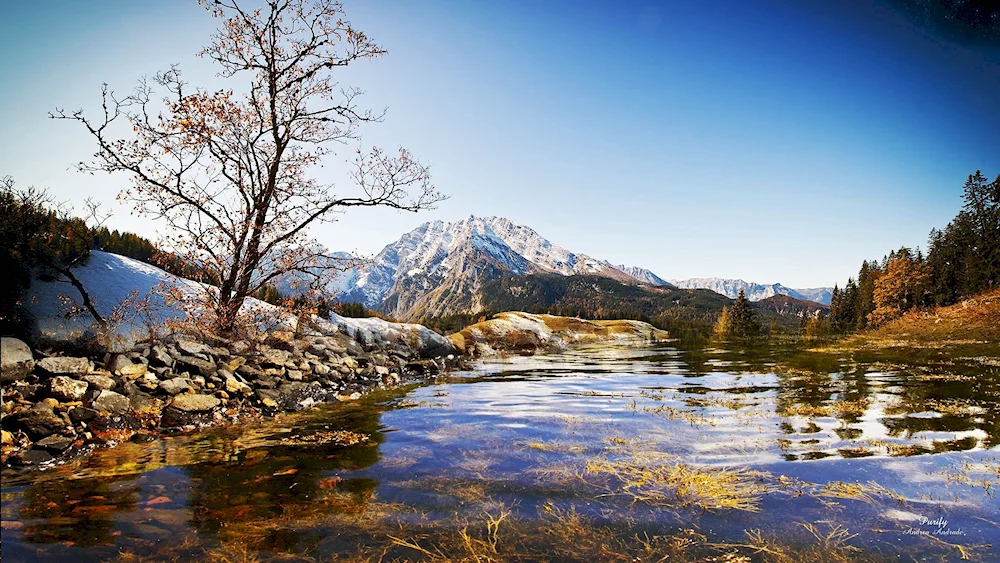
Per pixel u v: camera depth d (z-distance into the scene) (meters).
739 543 4.46
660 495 5.67
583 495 5.69
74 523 4.85
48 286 14.02
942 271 80.12
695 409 11.30
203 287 17.25
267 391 12.66
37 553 4.20
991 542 4.47
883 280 84.69
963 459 7.03
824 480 6.16
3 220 12.89
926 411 10.58
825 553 4.26
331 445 8.11
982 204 79.38
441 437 8.66
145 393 10.30
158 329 14.45
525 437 8.63
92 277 15.70
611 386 16.11
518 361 28.50
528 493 5.77
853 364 22.06
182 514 5.12
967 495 5.64
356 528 4.79
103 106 14.77
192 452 7.65
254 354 15.19
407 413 11.16
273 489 5.91
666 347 43.47
